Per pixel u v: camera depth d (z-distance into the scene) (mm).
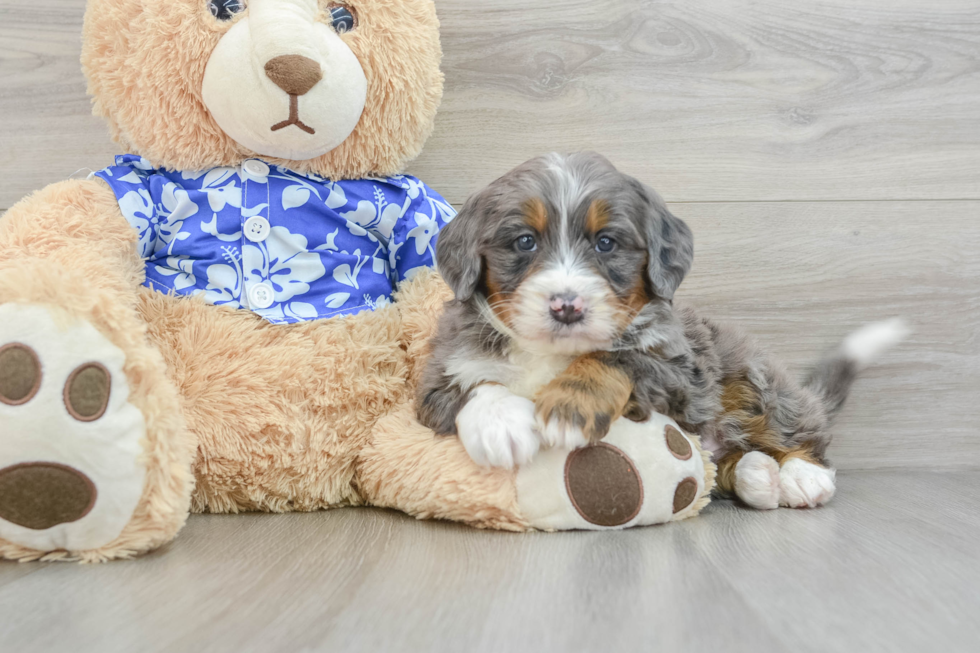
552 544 1758
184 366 2111
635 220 1988
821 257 2887
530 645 1131
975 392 2910
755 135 2867
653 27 2832
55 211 2031
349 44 2203
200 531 1908
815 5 2852
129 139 2279
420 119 2410
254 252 2248
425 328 2316
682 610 1289
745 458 2312
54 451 1558
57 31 2717
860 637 1181
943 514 2170
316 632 1175
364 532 1887
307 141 2197
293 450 2131
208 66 2115
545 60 2834
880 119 2877
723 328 2508
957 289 2898
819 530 1932
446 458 1953
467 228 2080
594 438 1836
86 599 1356
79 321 1632
